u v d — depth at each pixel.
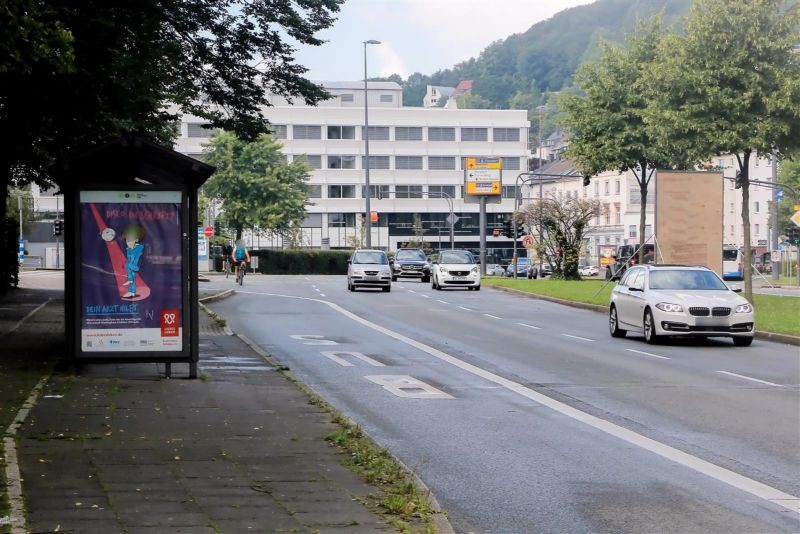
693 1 32.44
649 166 46.28
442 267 49.25
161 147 13.78
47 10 13.45
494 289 50.50
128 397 12.77
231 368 16.27
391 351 20.48
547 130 190.62
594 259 112.19
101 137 22.42
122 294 14.41
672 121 32.97
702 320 22.14
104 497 7.48
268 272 83.19
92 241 14.36
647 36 44.81
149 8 17.77
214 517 6.97
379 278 46.72
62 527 6.61
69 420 10.93
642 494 8.37
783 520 7.55
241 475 8.35
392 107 129.75
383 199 118.06
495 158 79.25
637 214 109.12
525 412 12.80
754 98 32.03
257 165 88.19
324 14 23.44
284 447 9.61
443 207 119.81
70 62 13.63
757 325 25.97
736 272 65.44
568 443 10.67
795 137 32.25
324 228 116.75
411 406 13.24
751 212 109.56
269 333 24.47
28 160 26.14
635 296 23.64
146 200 14.45
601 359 19.34
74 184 14.29
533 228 72.62
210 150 88.38
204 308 31.14
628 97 44.09
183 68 22.86
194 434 10.23
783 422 12.05
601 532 7.19
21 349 17.70
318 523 6.87
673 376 16.66
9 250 36.78
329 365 17.89
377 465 8.68
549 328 27.16
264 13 22.67
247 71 23.92
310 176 92.00
